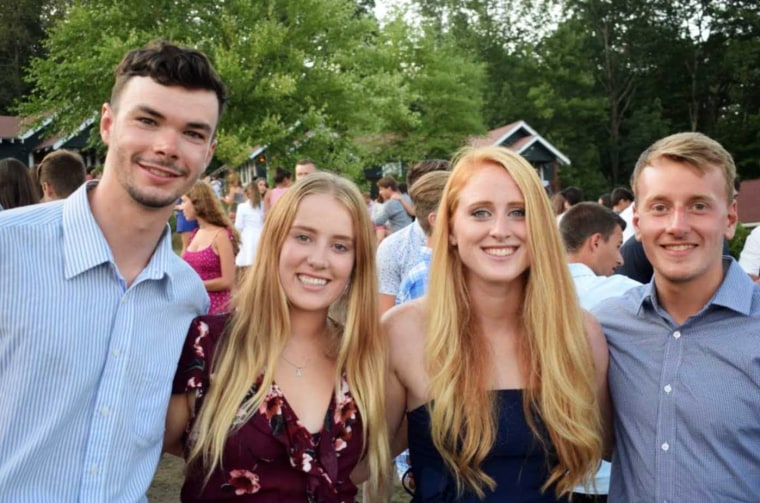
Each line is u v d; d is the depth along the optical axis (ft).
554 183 106.22
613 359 7.77
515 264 7.40
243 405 6.82
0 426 5.76
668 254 7.06
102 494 6.03
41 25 130.62
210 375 7.02
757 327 7.00
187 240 28.99
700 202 6.93
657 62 145.89
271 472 6.77
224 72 61.16
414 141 96.37
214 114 6.54
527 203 7.33
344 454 7.09
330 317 7.85
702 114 146.10
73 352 5.98
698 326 7.20
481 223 7.34
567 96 139.33
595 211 12.23
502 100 139.13
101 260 6.12
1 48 126.93
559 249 7.45
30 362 5.82
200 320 7.27
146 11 64.85
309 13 67.72
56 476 5.93
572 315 7.44
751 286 7.20
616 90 146.82
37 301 5.88
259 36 63.31
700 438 6.95
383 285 13.66
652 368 7.35
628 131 147.13
